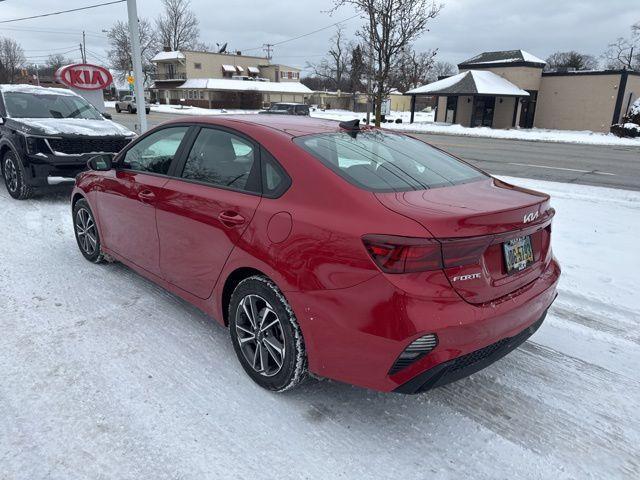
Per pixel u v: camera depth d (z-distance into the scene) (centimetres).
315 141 299
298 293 253
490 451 251
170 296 416
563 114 3578
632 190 1009
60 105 852
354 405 284
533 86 3669
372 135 347
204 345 340
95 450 242
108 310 388
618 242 586
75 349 330
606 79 3319
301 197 265
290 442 252
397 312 222
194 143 346
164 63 7819
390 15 1319
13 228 603
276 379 281
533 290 271
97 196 435
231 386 296
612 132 2972
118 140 770
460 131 3089
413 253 221
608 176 1234
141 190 372
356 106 6888
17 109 797
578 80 3459
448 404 288
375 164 290
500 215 237
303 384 303
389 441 256
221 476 229
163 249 358
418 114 5731
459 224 226
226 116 351
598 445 257
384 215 234
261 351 287
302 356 267
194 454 242
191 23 8950
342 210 247
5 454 238
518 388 305
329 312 242
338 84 7944
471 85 3462
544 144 2386
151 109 5241
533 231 269
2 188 844
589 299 428
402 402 288
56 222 634
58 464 233
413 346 224
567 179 1162
